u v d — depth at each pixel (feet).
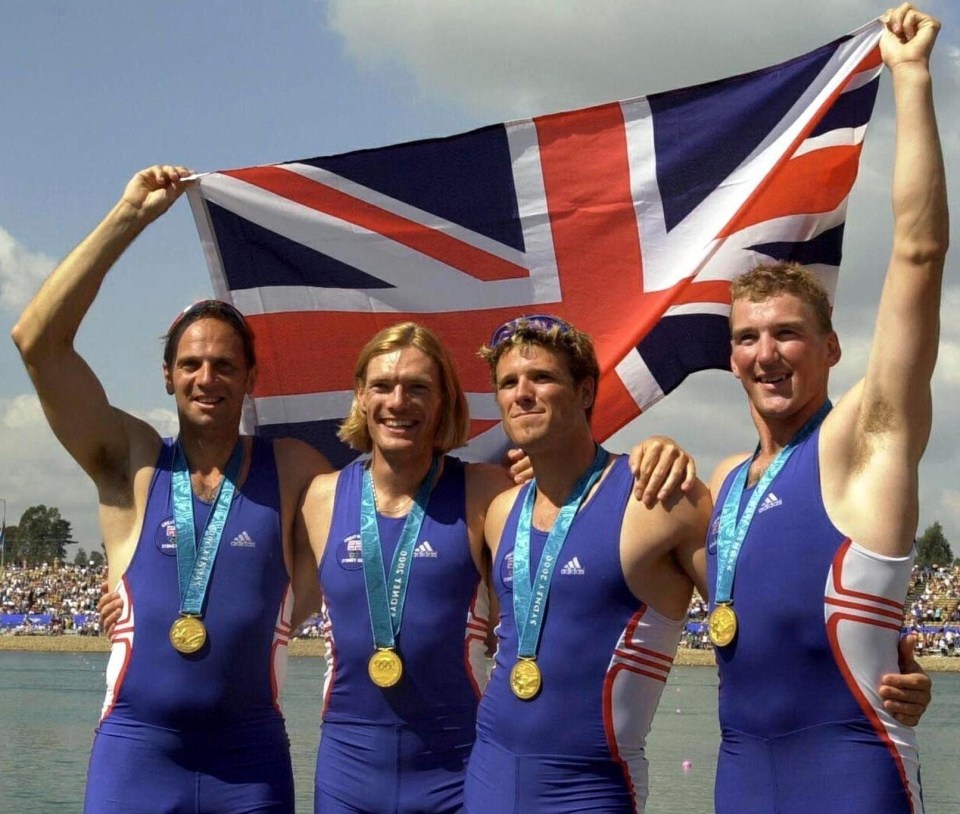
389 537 17.40
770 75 21.20
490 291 21.93
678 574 16.14
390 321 22.13
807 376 14.61
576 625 15.83
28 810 57.62
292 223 22.15
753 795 14.19
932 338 13.74
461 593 17.28
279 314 22.17
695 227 21.30
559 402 16.07
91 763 17.87
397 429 17.21
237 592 17.76
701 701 139.85
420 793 16.84
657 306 21.26
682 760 77.15
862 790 13.62
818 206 20.98
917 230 13.76
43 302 18.02
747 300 14.92
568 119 21.80
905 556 13.83
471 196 21.97
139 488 18.47
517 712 15.88
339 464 22.06
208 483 18.38
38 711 108.78
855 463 14.08
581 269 21.68
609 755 15.62
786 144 20.89
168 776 17.35
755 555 14.43
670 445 16.30
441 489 17.72
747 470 15.30
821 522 14.10
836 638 13.85
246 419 22.25
